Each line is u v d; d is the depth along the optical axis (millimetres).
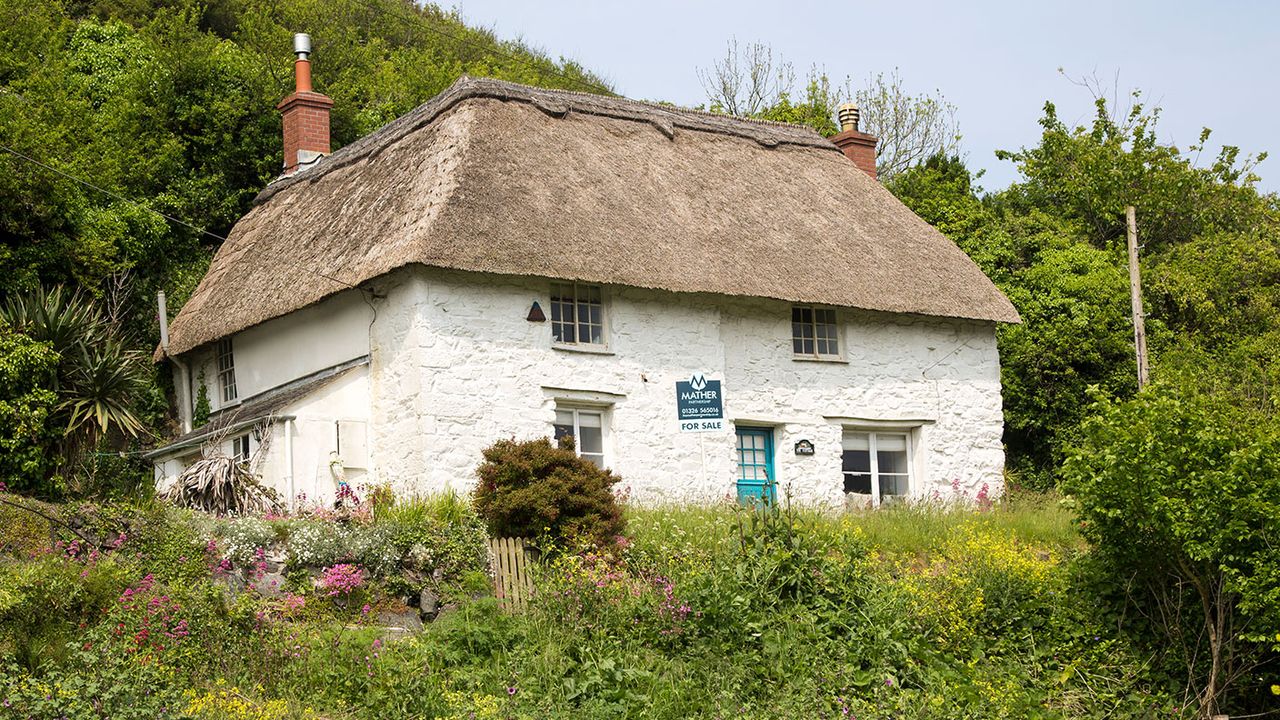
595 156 21281
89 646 11352
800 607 14609
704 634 14000
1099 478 14820
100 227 22234
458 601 14273
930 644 14703
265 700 11516
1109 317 25375
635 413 19828
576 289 19859
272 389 21266
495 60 43938
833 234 22641
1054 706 14367
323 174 23172
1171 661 14930
